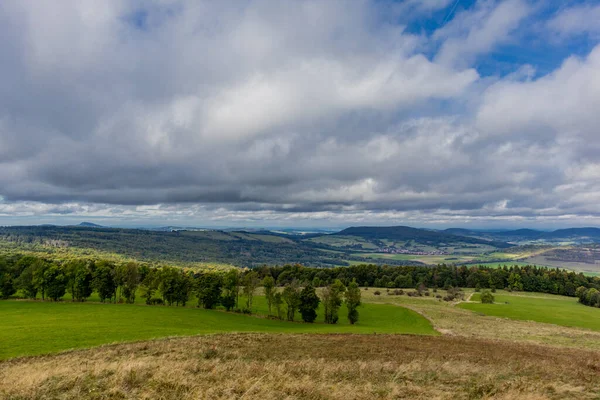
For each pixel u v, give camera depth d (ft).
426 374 68.64
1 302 279.69
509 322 280.72
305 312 280.51
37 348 112.47
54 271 300.81
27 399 47.55
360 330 214.48
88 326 165.27
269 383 54.49
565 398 54.34
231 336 135.64
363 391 54.08
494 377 66.95
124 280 306.76
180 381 53.83
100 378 56.54
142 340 122.93
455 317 299.58
